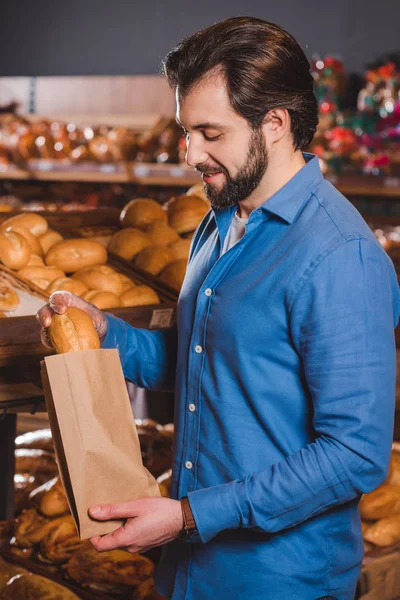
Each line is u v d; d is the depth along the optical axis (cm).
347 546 126
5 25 692
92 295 177
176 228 222
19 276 173
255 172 116
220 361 122
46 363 111
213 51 111
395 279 120
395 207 474
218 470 125
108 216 224
